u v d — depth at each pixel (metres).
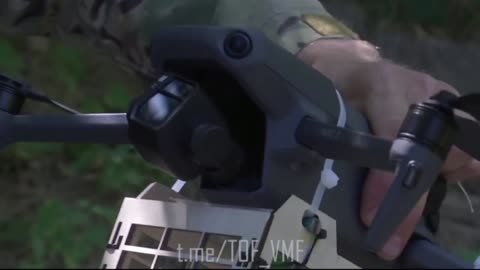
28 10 1.51
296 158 1.03
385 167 0.97
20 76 4.87
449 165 1.18
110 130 1.15
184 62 1.07
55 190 4.53
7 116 1.18
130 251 1.08
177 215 1.06
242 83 1.03
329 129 1.02
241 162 1.06
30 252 4.15
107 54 1.51
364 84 1.25
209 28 1.04
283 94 1.04
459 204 3.71
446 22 5.61
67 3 1.49
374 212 1.09
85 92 4.94
